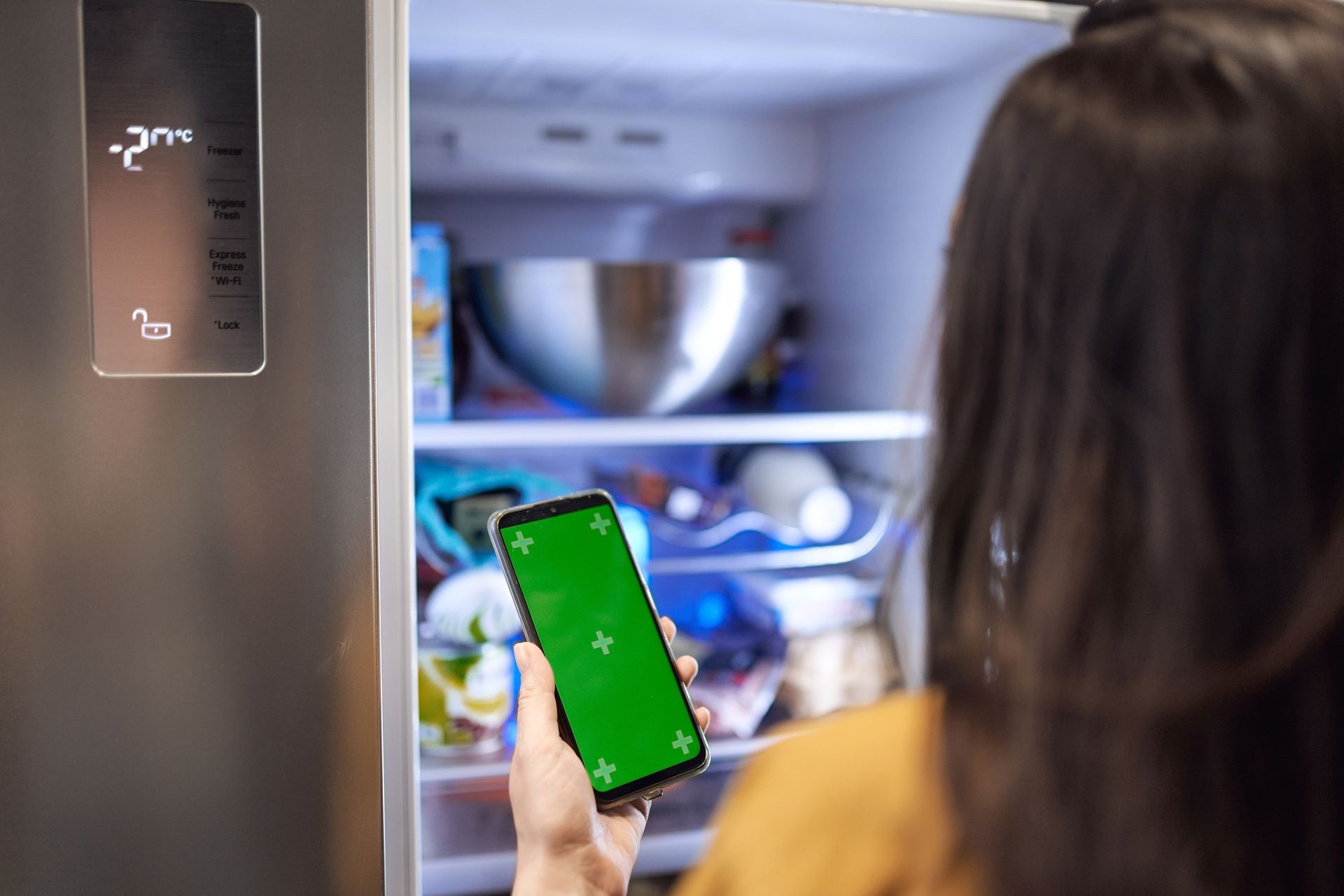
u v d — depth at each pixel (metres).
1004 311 0.43
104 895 0.65
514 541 0.63
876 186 1.20
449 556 1.06
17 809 0.63
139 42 0.61
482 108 1.17
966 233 0.45
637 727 0.62
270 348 0.64
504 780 0.99
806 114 1.27
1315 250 0.36
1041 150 0.40
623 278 1.04
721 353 1.10
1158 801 0.37
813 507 1.16
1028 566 0.40
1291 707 0.38
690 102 1.19
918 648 1.02
